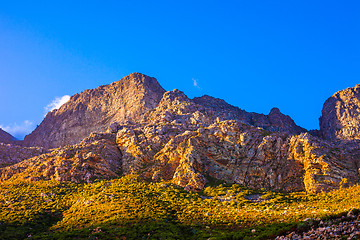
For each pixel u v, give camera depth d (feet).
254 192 403.13
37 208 355.15
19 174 483.10
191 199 382.01
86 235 271.69
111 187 408.67
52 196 391.65
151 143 521.24
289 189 428.15
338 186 405.39
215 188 414.82
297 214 293.02
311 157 445.37
